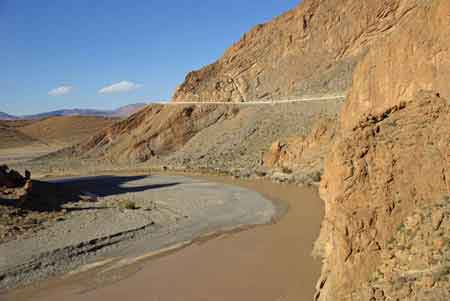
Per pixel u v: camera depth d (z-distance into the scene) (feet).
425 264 29.60
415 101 42.70
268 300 48.39
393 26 230.89
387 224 35.19
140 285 58.49
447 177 34.88
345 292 33.35
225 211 110.01
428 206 34.27
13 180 122.42
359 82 116.98
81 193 138.00
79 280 62.34
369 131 41.34
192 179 181.27
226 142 227.40
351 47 249.34
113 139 310.45
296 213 100.07
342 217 36.81
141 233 88.38
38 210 104.73
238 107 262.06
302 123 200.85
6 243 77.97
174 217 103.24
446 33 87.15
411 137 39.29
